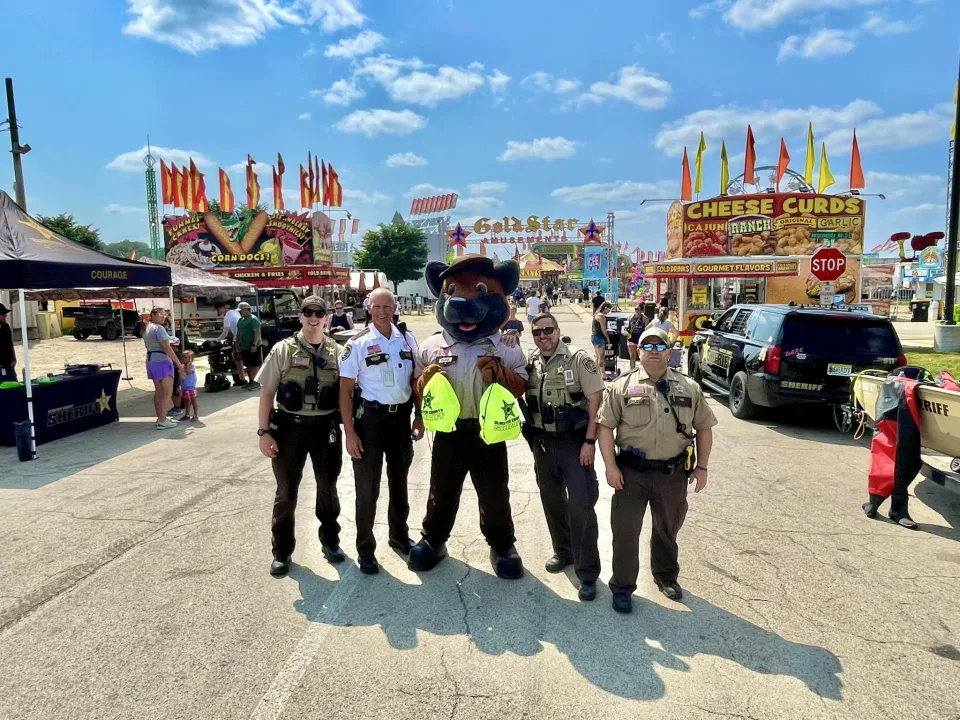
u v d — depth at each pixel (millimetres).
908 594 3812
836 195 19266
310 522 5047
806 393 8219
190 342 13359
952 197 15820
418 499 5723
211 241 28562
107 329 24703
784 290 19344
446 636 3352
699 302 19688
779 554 4395
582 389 3723
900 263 47125
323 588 3906
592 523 3740
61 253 8070
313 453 4172
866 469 6566
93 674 3037
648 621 3496
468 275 4039
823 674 3012
